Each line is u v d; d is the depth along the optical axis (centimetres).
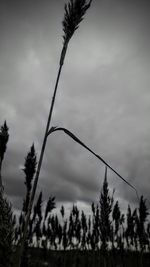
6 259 148
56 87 222
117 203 1039
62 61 225
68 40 227
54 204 771
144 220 841
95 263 927
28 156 233
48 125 211
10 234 154
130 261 877
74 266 1098
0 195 161
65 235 1449
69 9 228
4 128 198
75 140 215
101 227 648
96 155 216
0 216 152
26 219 175
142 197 832
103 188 630
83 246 1316
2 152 189
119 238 980
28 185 221
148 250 902
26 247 262
